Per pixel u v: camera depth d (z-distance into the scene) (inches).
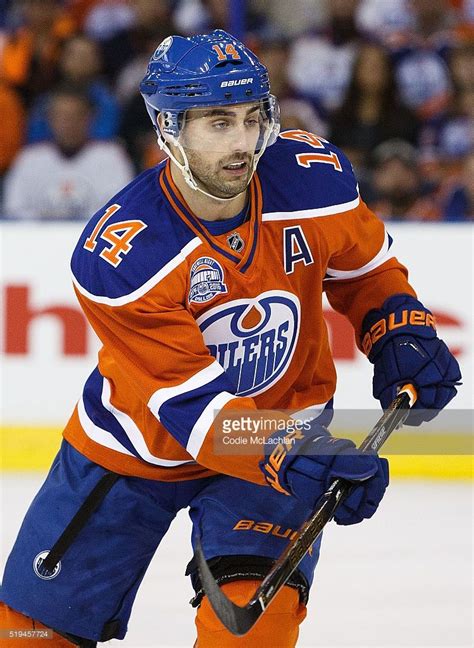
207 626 173.5
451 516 315.9
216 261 171.9
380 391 192.1
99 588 192.5
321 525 160.9
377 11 451.5
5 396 374.3
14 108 428.1
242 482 184.1
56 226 374.6
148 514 191.6
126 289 168.7
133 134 430.0
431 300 372.8
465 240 372.5
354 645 228.5
